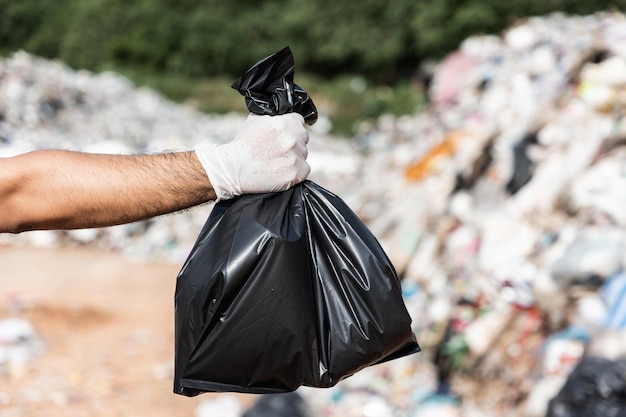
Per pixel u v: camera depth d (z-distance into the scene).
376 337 1.75
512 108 8.80
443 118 11.80
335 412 5.13
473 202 7.13
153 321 7.70
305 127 1.80
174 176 1.63
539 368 4.68
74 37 34.44
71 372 6.27
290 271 1.71
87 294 8.45
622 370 3.35
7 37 33.88
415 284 6.89
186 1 36.59
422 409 5.02
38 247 10.57
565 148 6.86
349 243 1.78
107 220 1.61
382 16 40.47
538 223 6.04
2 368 6.22
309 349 1.72
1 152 12.03
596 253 4.74
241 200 1.74
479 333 5.39
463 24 38.50
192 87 30.33
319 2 40.12
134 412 5.60
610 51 7.83
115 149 12.16
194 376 1.74
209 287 1.70
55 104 16.14
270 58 1.75
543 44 10.61
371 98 30.34
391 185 10.32
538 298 4.94
